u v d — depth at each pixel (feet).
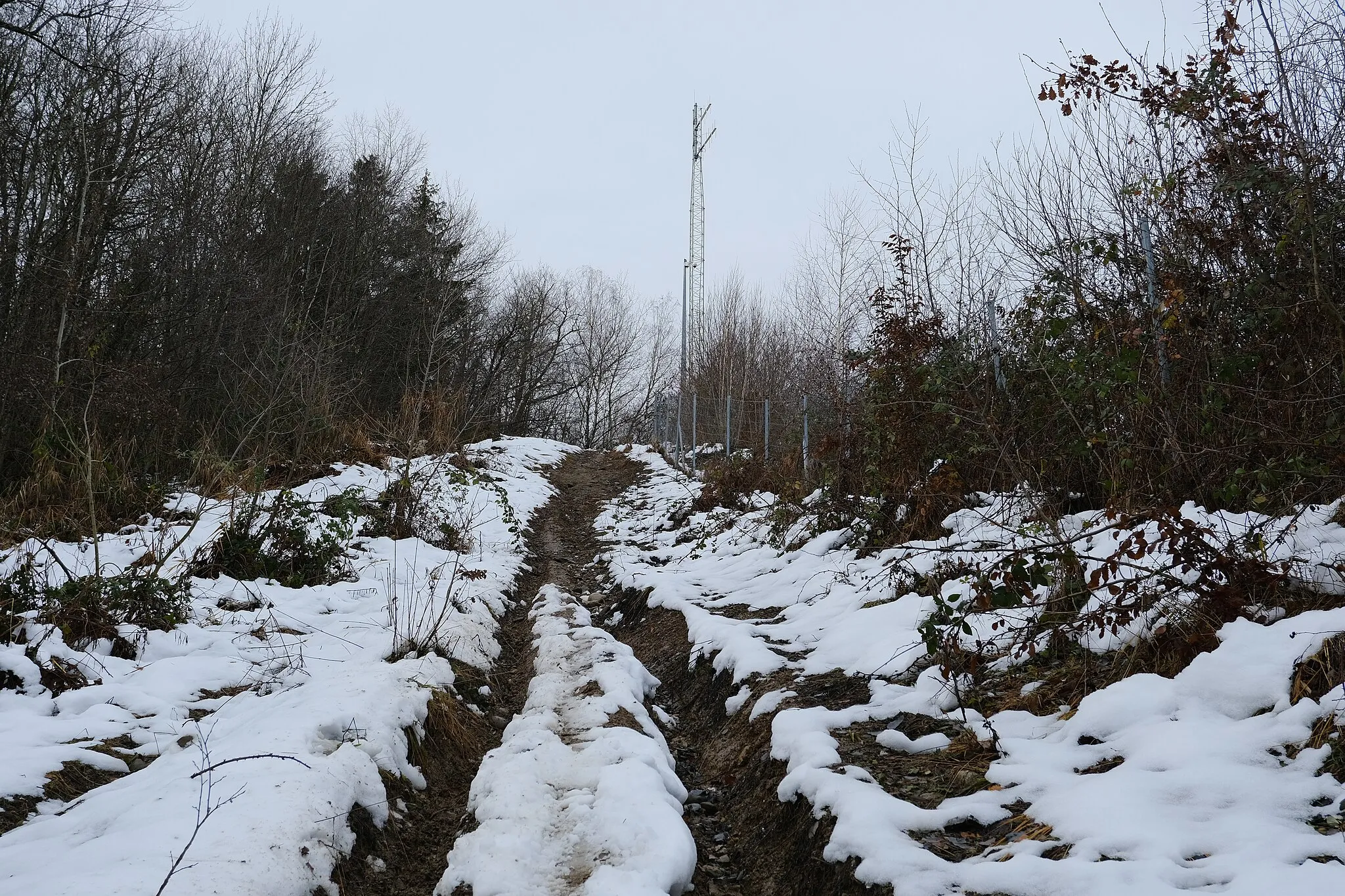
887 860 10.10
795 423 43.98
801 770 13.32
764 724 16.61
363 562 31.96
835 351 36.91
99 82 44.96
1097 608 14.93
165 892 9.61
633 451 86.12
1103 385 17.54
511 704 20.84
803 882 11.51
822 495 30.35
